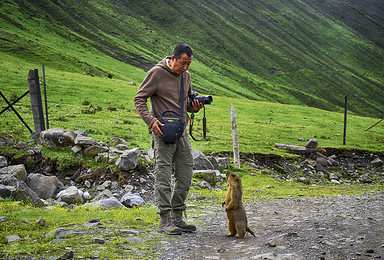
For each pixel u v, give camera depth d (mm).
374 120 48438
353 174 21656
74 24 183125
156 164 6023
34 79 15453
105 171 13125
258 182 16734
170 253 4938
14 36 112562
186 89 6180
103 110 31984
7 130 17453
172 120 5781
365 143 28953
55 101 34500
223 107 48688
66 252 4750
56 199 11445
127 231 5980
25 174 12023
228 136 26625
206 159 16719
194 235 6012
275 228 6371
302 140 28250
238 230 5773
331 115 49844
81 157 14195
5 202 8602
